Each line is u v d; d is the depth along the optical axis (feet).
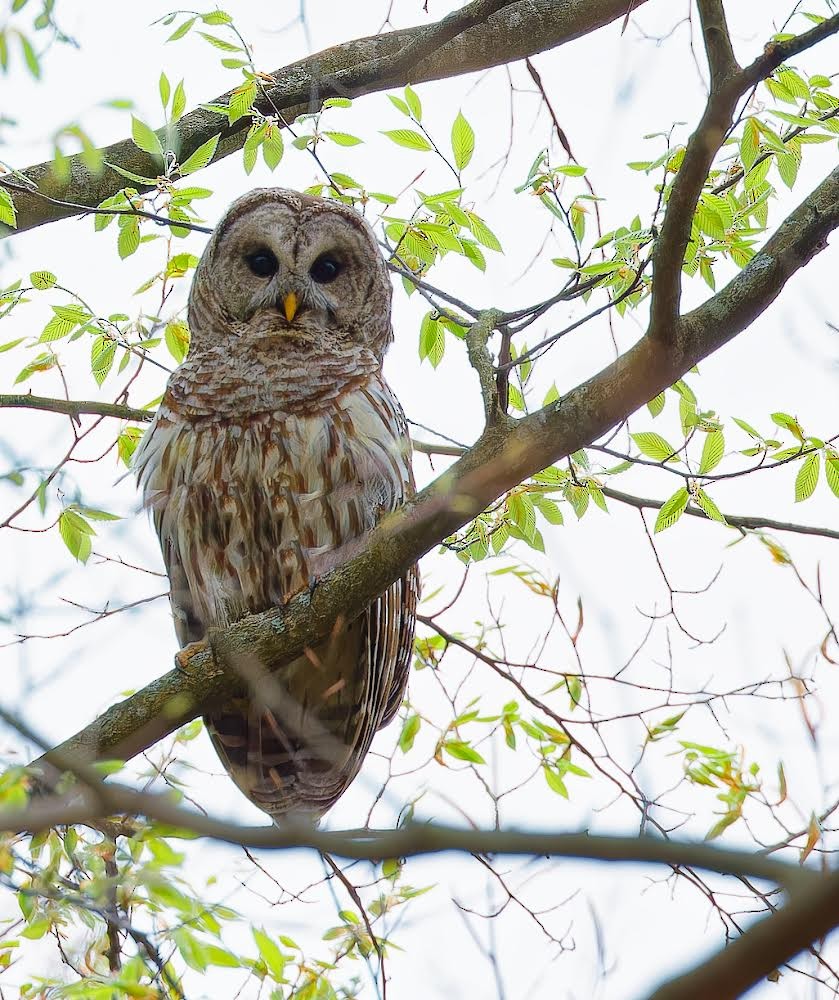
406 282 40.29
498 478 28.30
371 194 38.09
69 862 25.39
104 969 26.94
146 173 39.63
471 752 34.30
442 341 38.37
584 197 36.32
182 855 22.47
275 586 36.37
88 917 26.17
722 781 30.83
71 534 31.17
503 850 15.92
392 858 16.33
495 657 38.63
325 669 35.42
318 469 35.42
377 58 39.83
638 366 28.09
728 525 36.83
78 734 29.01
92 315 37.76
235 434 35.70
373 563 29.45
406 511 29.22
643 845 15.58
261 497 35.58
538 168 35.83
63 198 39.01
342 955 29.68
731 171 38.50
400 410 37.63
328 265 39.29
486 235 36.78
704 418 36.29
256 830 17.08
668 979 13.39
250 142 36.06
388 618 35.01
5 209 34.71
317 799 36.76
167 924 25.48
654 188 35.78
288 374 36.19
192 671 29.91
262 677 30.04
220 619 36.47
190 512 36.04
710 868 15.31
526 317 32.91
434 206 36.86
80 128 23.62
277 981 27.63
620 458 36.14
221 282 38.96
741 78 25.89
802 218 29.73
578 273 35.14
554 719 35.24
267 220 38.93
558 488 38.14
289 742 35.73
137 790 18.28
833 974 25.64
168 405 36.52
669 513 35.81
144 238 37.83
